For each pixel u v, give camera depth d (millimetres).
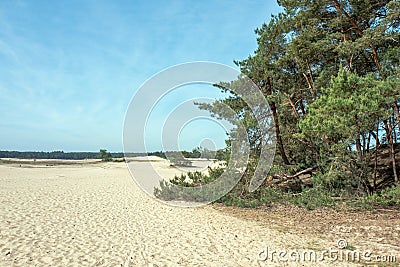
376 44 12031
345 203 10875
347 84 9016
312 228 8805
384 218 9602
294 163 14484
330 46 12641
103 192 16422
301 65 14289
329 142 11812
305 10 13742
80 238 7551
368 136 14828
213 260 6207
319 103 9492
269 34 13688
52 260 5969
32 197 13789
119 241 7434
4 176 24812
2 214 9805
